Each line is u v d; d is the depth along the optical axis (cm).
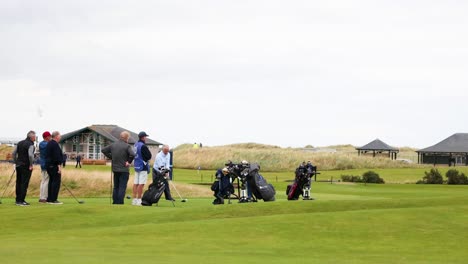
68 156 15912
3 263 1852
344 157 15850
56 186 3844
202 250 2283
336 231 2681
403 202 3634
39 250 2164
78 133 16012
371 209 3347
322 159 15625
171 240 2505
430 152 18725
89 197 5197
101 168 11419
